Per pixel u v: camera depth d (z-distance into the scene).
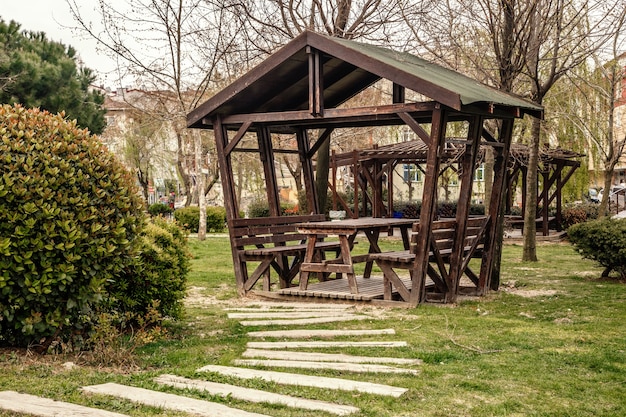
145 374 5.86
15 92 18.06
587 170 33.69
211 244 21.58
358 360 6.63
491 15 12.37
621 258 12.62
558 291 11.61
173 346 7.30
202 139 41.03
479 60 14.12
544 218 24.14
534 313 9.44
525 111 11.19
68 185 6.38
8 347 6.59
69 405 4.69
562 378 5.94
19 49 19.06
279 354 6.91
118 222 6.72
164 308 8.09
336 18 15.95
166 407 4.78
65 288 6.38
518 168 24.95
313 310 9.83
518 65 12.73
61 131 6.63
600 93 22.45
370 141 34.50
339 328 8.40
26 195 6.00
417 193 47.72
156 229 8.12
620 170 47.06
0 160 6.05
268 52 16.27
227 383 5.66
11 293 6.09
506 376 6.00
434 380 5.88
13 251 5.95
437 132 9.52
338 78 11.98
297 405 5.02
